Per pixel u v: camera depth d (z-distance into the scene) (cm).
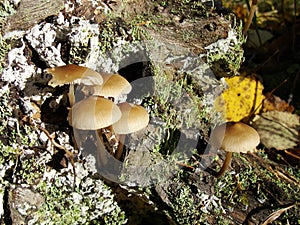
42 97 18
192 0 21
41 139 18
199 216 18
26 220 18
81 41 18
